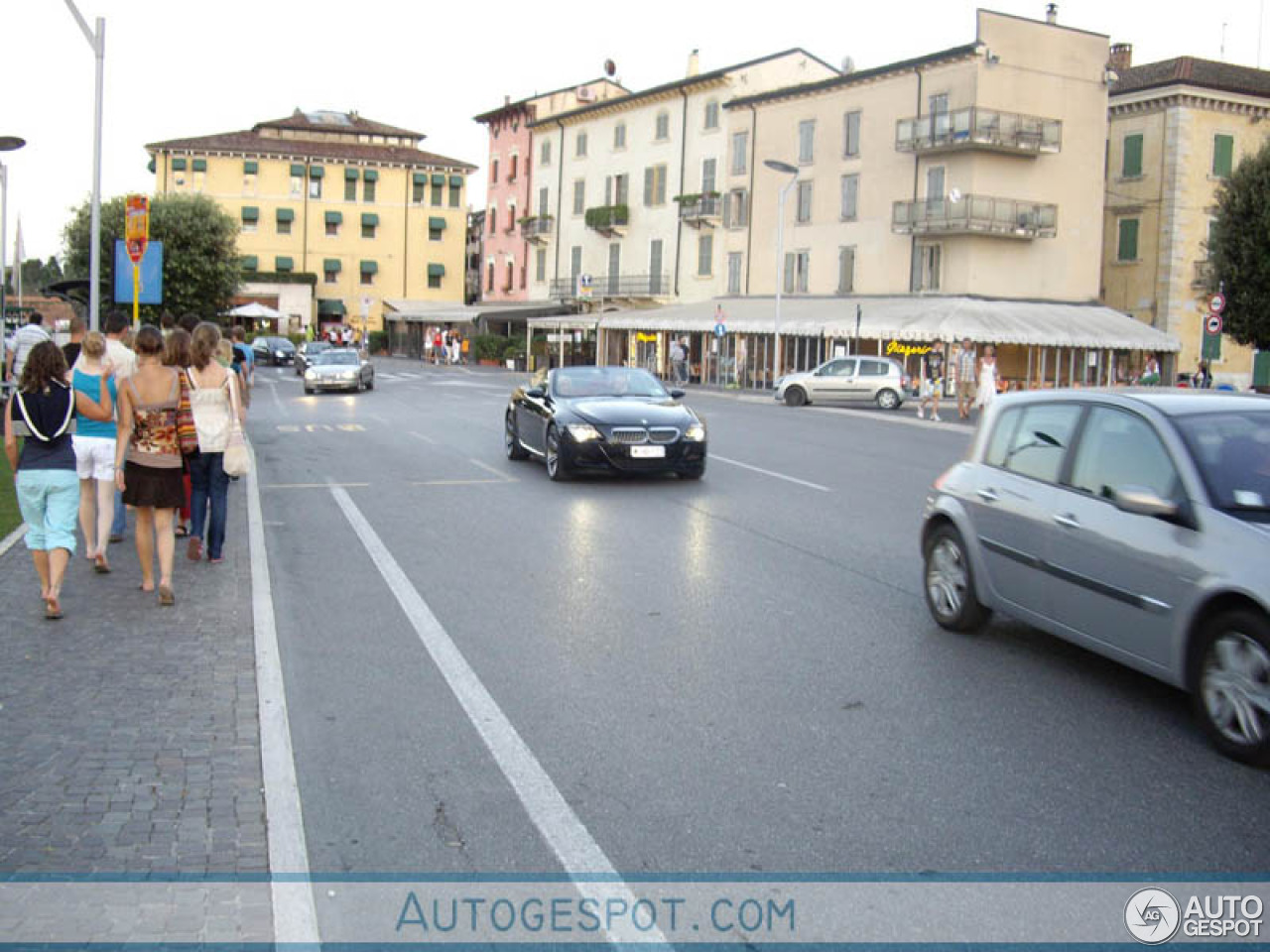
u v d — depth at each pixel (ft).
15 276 93.04
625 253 199.00
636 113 195.11
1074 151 143.33
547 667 21.22
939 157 140.15
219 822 14.12
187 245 148.77
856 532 36.42
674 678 20.54
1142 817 14.60
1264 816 14.64
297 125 274.98
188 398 30.07
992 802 15.03
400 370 188.44
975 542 22.91
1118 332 136.05
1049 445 21.61
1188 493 17.88
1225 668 16.66
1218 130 150.51
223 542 32.71
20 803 14.55
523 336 209.26
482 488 46.37
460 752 16.90
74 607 25.18
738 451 61.67
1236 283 104.94
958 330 121.80
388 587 28.12
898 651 22.48
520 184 232.94
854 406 114.21
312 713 18.62
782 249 152.05
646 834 14.11
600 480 49.08
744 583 28.68
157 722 17.69
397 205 271.08
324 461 55.77
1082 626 19.88
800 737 17.51
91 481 28.76
